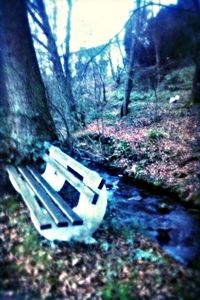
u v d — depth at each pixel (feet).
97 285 9.87
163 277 9.78
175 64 24.79
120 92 36.47
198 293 8.88
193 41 13.96
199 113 25.61
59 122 23.97
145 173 19.52
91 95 28.40
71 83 25.82
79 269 10.60
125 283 9.76
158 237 12.73
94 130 27.48
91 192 11.59
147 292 9.24
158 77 31.17
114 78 35.88
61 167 14.96
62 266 10.68
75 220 10.57
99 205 12.27
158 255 11.14
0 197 14.90
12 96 17.60
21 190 13.37
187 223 13.92
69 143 20.92
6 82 17.67
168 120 26.55
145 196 17.30
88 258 11.13
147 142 22.82
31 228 12.49
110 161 22.85
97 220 12.23
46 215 11.46
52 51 24.09
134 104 33.68
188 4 14.25
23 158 17.12
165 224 13.92
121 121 30.30
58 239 11.48
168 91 32.83
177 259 10.84
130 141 23.61
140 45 27.68
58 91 24.11
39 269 10.51
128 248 11.73
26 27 17.30
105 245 11.83
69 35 24.95
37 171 16.11
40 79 18.33
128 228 13.32
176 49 17.17
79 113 27.40
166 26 17.10
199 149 19.69
